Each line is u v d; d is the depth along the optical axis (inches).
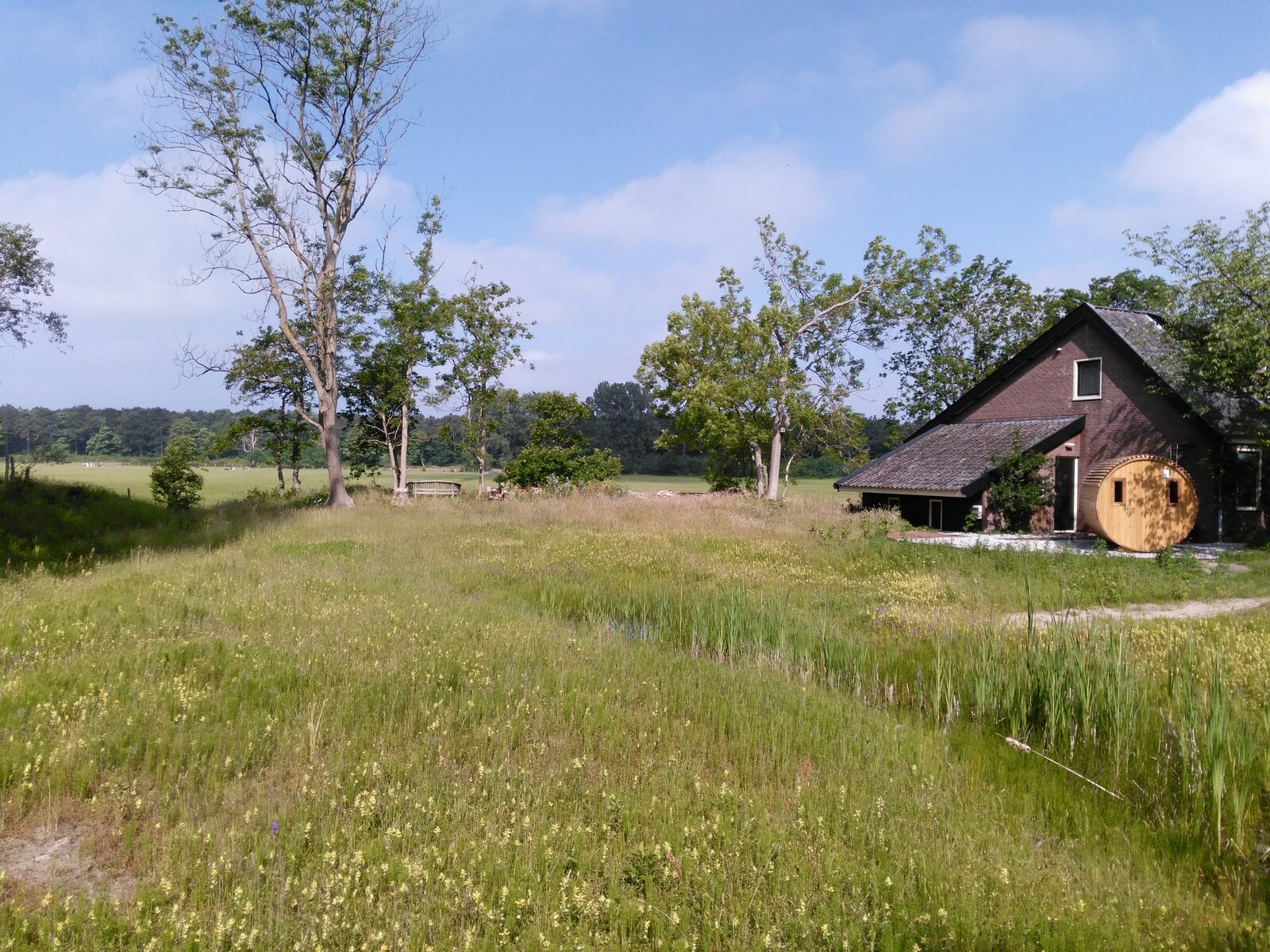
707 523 914.7
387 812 173.0
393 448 1552.7
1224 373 751.1
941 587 514.6
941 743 243.8
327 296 1252.5
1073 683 263.4
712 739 233.5
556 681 277.4
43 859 157.2
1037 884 158.9
